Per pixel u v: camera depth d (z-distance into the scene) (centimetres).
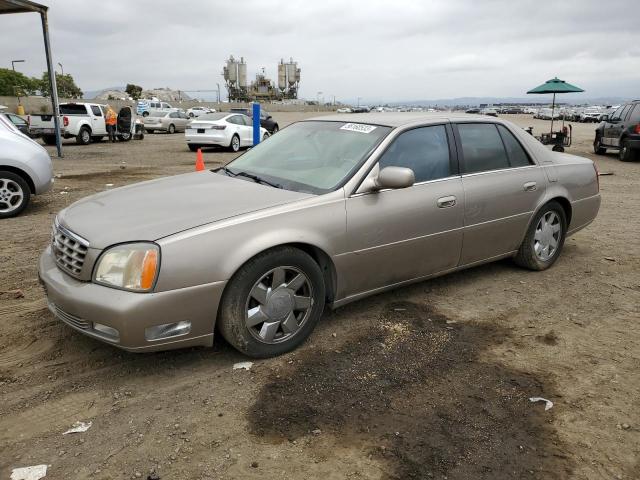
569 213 548
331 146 421
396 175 367
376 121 437
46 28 1530
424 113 465
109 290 303
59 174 1229
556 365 354
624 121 1647
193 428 280
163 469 250
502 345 381
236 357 353
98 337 308
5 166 754
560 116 6262
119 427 280
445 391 320
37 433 275
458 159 448
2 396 306
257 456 260
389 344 376
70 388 315
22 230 686
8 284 481
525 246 515
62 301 315
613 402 312
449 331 400
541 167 513
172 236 308
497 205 468
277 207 347
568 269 550
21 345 365
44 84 8438
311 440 272
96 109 2317
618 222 780
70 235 329
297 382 325
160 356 353
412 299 459
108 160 1589
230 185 396
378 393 316
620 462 262
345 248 371
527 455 265
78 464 252
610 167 1497
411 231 406
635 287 501
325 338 383
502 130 495
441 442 273
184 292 306
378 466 254
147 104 4253
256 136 1431
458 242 445
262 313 340
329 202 364
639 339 393
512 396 316
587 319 428
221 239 318
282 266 342
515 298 468
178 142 2469
